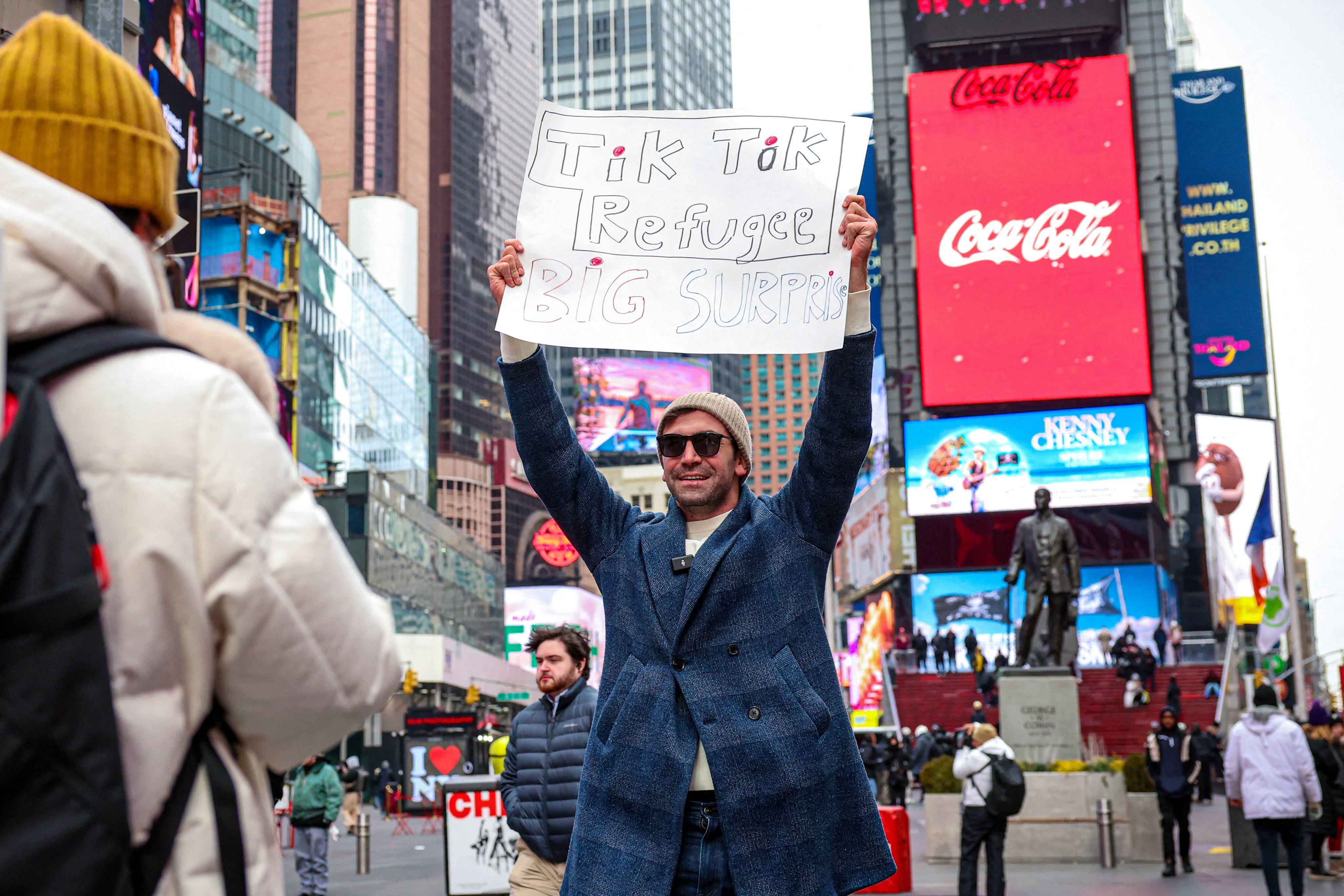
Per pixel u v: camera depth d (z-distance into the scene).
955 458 72.62
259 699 1.78
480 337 188.62
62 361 1.69
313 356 80.75
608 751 3.52
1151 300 79.62
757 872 3.33
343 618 1.82
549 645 6.84
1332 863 15.16
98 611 1.58
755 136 3.96
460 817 11.05
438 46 191.25
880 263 80.94
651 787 3.42
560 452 3.82
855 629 83.12
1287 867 15.07
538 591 137.50
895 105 80.69
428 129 186.00
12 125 1.89
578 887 3.40
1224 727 48.00
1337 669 74.38
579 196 3.93
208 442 1.75
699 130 3.98
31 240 1.67
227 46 105.19
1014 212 75.12
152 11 22.08
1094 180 74.75
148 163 1.98
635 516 3.91
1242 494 82.31
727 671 3.51
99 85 1.93
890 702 53.84
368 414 95.06
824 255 3.81
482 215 195.25
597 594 156.75
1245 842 15.40
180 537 1.70
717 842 3.44
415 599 80.75
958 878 14.87
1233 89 87.06
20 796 1.51
